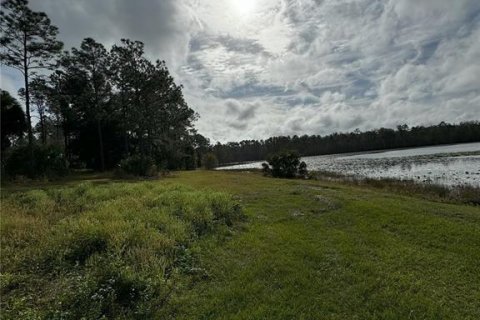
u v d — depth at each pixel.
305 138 113.31
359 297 4.55
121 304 4.40
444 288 4.83
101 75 33.69
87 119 35.81
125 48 31.62
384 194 13.45
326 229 7.80
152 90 32.72
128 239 6.20
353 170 34.50
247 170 37.19
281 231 7.62
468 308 4.31
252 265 5.63
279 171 24.86
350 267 5.55
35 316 3.96
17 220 8.02
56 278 5.21
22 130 32.75
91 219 7.68
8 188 17.55
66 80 34.09
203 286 4.95
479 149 58.06
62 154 26.88
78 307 4.13
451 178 22.84
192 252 6.24
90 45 32.53
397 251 6.25
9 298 4.64
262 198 12.09
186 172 32.91
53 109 38.09
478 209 10.63
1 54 23.62
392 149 100.06
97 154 37.12
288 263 5.68
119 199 10.66
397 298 4.50
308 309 4.22
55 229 7.24
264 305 4.31
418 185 17.84
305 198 11.85
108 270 4.88
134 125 33.62
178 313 4.21
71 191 13.23
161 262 5.47
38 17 23.81
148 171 26.20
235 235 7.41
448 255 6.06
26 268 5.56
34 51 24.56
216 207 9.25
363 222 8.29
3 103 30.55
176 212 8.65
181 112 40.88
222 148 99.69
